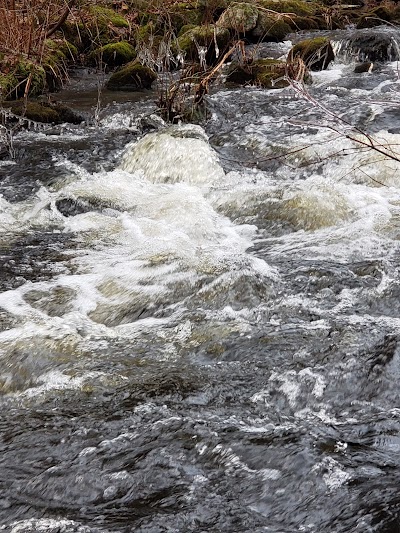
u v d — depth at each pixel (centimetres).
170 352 432
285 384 394
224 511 301
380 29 1608
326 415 372
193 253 563
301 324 456
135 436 352
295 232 632
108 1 1569
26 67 1157
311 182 727
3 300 507
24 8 1230
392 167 744
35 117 991
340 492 304
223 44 1368
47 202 714
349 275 520
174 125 859
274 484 313
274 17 1596
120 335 456
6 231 654
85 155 855
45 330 457
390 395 382
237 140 883
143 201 715
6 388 407
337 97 1087
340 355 411
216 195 709
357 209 657
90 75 1355
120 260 568
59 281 537
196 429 352
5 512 308
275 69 1237
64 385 403
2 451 347
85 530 293
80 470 330
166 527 293
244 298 491
